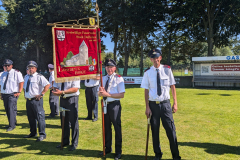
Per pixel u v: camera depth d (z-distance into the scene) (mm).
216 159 3299
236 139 4172
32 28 26172
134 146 3941
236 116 5969
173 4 21297
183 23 21750
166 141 4152
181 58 28359
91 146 3988
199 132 4633
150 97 3205
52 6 24406
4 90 5078
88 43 3908
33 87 4344
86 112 7074
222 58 14383
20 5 25422
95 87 5922
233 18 20234
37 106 4375
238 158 3326
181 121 5535
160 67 3209
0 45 34219
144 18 20453
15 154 3631
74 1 24750
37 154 3627
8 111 5117
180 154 3496
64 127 4055
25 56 35375
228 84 14953
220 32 21672
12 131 5027
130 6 21906
